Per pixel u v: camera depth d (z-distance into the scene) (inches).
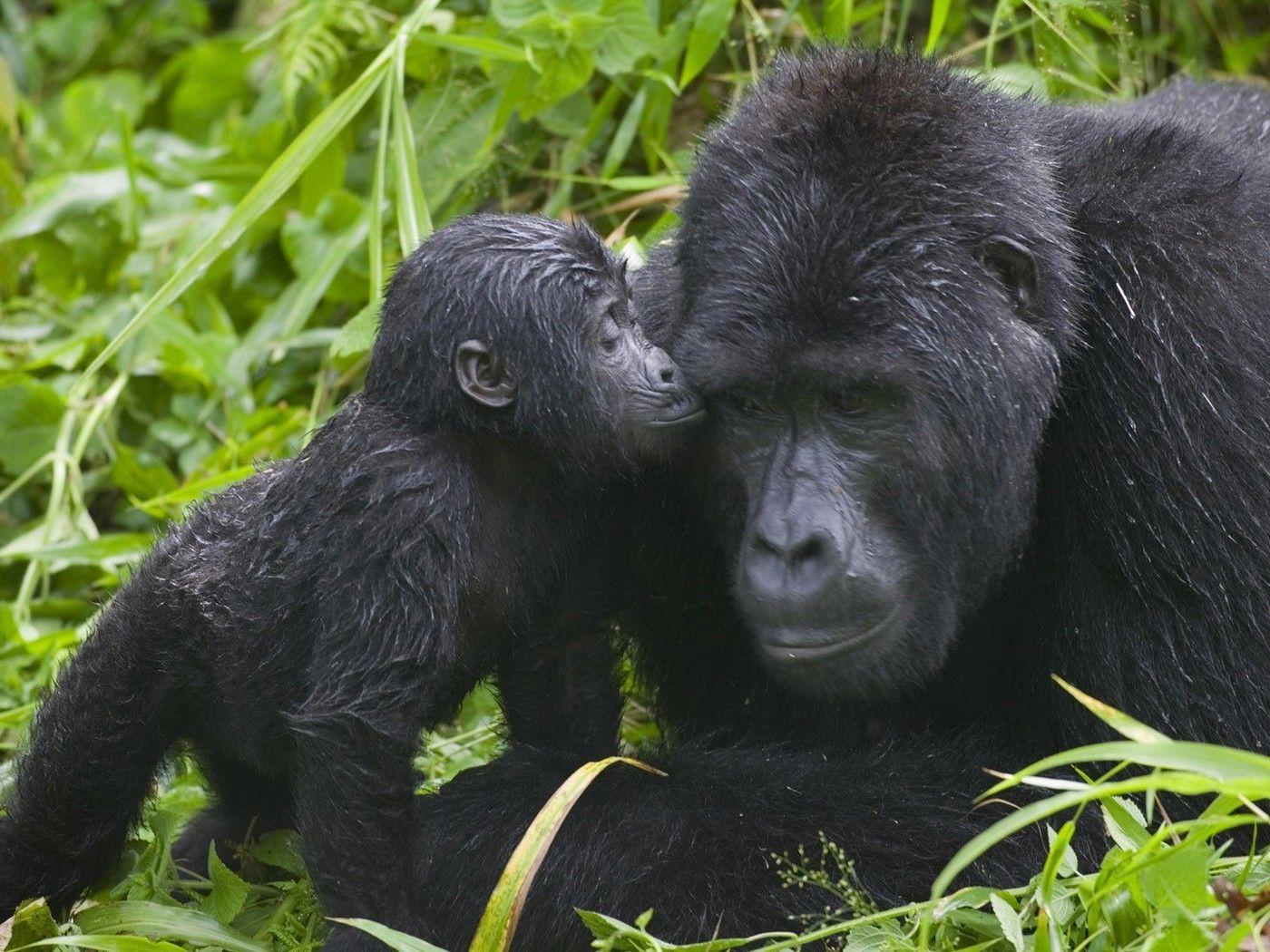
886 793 354.9
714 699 410.3
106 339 593.0
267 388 593.0
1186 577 348.8
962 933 326.3
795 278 327.6
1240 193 380.5
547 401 345.1
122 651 358.3
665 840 346.6
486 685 405.1
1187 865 288.7
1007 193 343.3
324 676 327.3
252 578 341.4
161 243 639.8
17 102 768.9
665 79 518.0
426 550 330.6
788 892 340.5
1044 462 365.4
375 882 325.4
